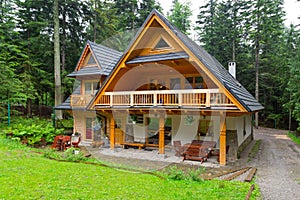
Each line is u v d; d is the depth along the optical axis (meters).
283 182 7.01
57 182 5.83
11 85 15.59
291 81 17.16
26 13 20.67
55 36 17.97
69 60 21.67
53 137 13.40
